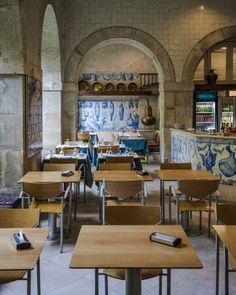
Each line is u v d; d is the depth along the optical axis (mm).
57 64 10148
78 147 8492
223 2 10531
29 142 6488
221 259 4133
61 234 4355
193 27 10555
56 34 9789
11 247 2465
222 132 8195
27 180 4934
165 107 10664
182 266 2166
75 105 10625
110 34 10555
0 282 2635
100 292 3434
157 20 10539
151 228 2830
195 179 4809
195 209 4672
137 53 13344
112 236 2648
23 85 6059
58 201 5023
